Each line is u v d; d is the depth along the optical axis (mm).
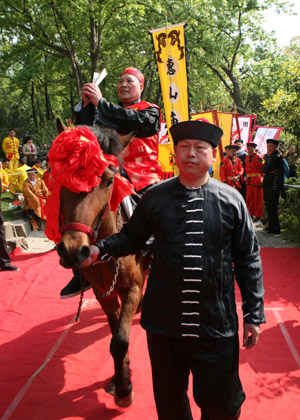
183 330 2160
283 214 10375
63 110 42375
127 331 2998
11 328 4680
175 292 2160
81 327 4648
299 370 3725
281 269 6723
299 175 10984
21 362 3957
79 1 16047
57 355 4047
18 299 5520
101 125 3242
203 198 2178
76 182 2346
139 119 3299
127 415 3148
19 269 6785
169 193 2227
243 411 3158
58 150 2426
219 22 23016
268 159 9305
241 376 3619
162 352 2260
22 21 17500
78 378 3662
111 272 3055
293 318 4801
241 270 2258
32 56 20781
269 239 9078
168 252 2172
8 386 3582
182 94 5898
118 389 3107
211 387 2166
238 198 2223
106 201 2557
